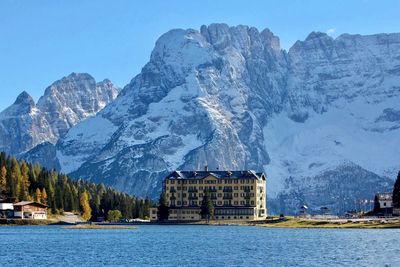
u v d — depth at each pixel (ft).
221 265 634.84
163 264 642.63
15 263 646.74
